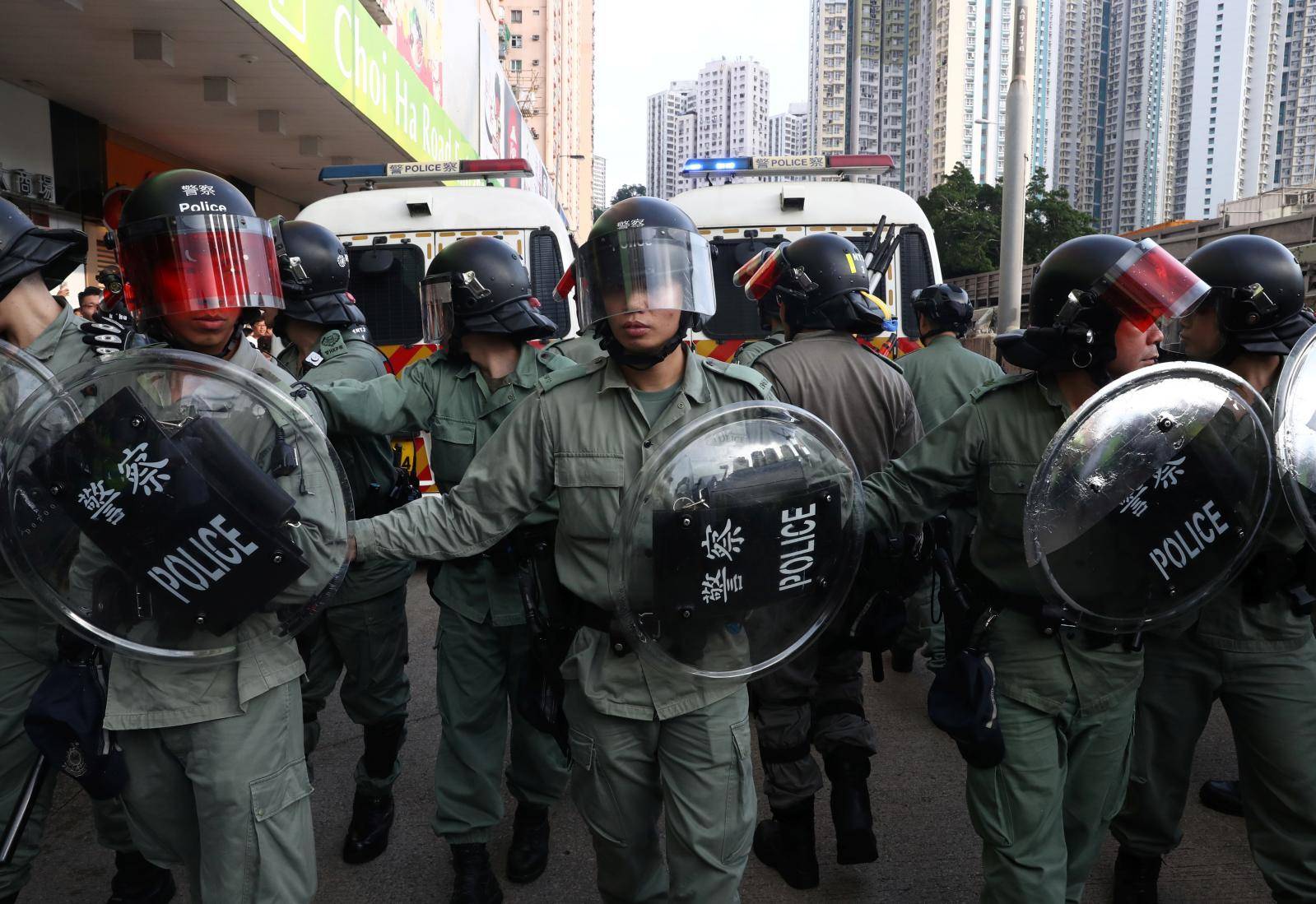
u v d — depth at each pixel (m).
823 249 2.92
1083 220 34.25
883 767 3.41
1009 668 1.98
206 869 1.78
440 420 2.68
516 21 73.19
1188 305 1.79
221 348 1.86
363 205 5.87
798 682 2.61
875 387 2.86
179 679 1.74
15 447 1.66
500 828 3.06
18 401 1.92
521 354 2.70
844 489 1.88
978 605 2.01
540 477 1.97
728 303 5.75
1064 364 1.93
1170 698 2.32
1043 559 1.84
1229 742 3.62
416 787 3.29
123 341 2.15
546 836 2.78
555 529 2.42
